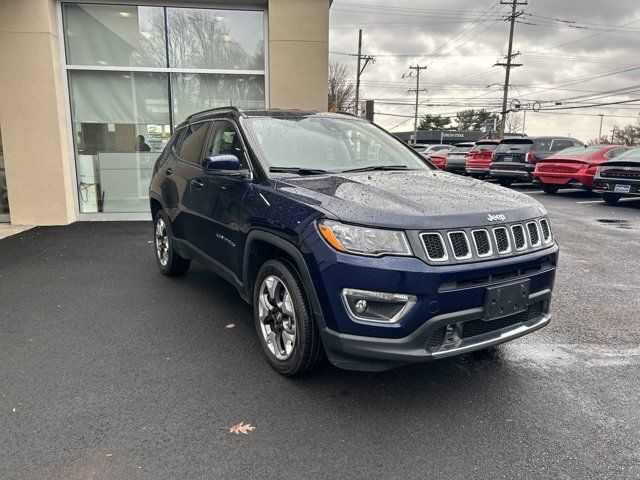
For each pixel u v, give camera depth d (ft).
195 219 14.64
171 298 15.94
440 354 8.77
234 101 31.45
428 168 13.80
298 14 29.12
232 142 13.26
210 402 9.73
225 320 14.08
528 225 9.92
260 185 11.36
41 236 25.96
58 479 7.52
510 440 8.62
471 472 7.80
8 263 20.34
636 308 15.40
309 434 8.75
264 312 11.22
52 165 28.60
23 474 7.61
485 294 9.00
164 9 29.86
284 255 10.66
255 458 8.09
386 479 7.64
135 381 10.53
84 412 9.33
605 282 18.19
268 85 30.81
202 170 14.40
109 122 30.45
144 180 31.35
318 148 13.02
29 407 9.46
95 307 15.06
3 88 27.35
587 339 13.02
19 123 27.81
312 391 10.19
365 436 8.71
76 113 29.96
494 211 9.47
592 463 8.01
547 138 53.06
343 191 9.98
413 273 8.44
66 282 17.66
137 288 16.97
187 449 8.29
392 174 12.04
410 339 8.63
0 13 26.68
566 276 18.98
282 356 10.71
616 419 9.27
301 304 9.86
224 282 17.80
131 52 29.96
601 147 45.42
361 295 8.70
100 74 29.86
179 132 17.92
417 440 8.61
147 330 13.32
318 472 7.78
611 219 32.65
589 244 24.79
